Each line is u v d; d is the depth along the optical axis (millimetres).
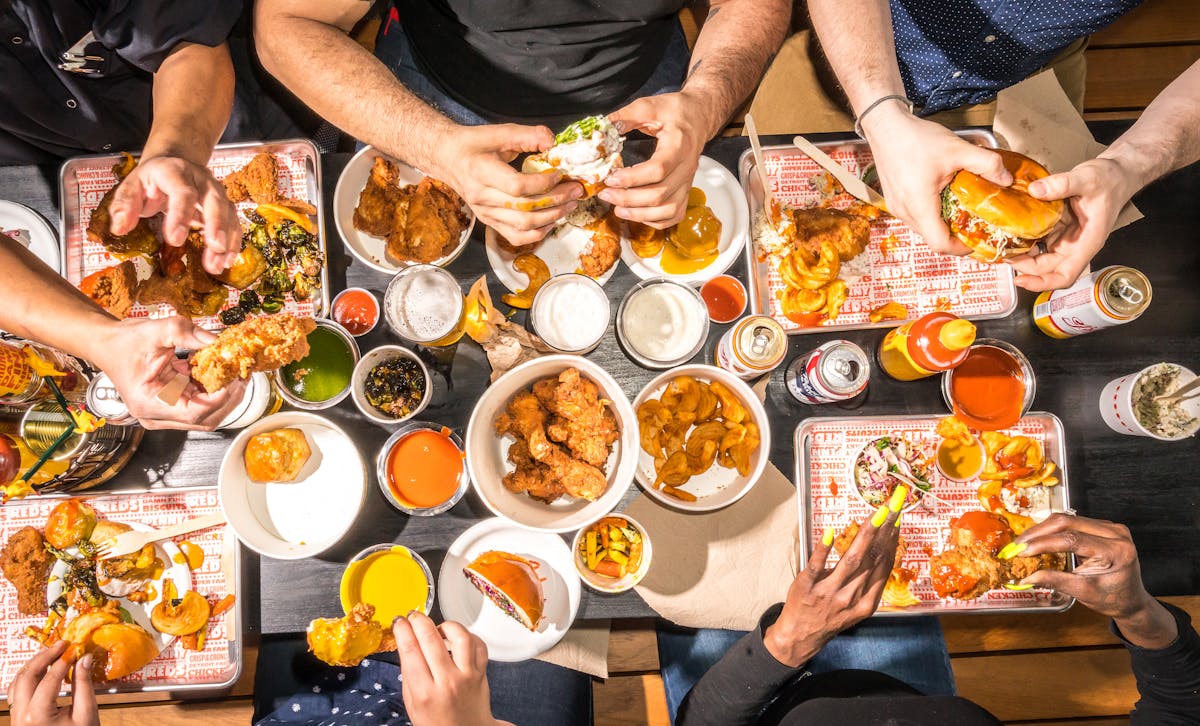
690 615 1314
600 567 1298
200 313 1347
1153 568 1357
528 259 1368
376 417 1284
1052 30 1509
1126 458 1388
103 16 1291
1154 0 2562
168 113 1341
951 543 1353
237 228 1274
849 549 1188
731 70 1413
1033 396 1360
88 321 1132
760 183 1439
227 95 1458
